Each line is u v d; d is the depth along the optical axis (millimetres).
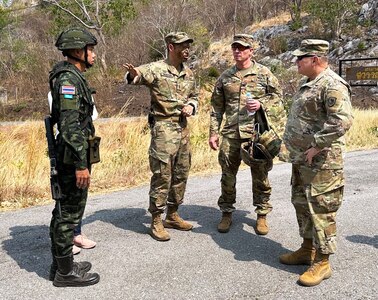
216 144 4707
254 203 4613
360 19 24750
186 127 4512
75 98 3285
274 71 19453
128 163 7840
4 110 20094
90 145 3469
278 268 3748
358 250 4047
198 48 27891
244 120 4449
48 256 4094
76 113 3270
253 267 3770
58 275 3475
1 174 6488
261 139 4273
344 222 4773
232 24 32781
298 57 3428
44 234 4652
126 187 6695
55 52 25641
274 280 3527
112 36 27828
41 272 3756
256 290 3371
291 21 28859
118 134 9766
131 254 4070
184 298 3277
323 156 3338
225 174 4590
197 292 3357
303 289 3371
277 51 25891
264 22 31297
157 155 4305
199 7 33125
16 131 9812
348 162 7992
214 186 6559
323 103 3332
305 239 3734
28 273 3738
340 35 24047
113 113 17562
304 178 3443
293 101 3586
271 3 33375
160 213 4430
